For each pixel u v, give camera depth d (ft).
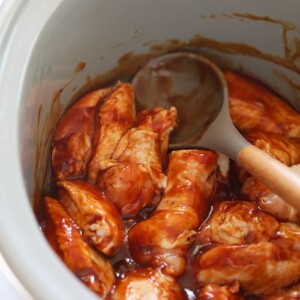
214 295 1.39
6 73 1.33
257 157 1.48
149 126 1.60
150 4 1.64
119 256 1.47
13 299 1.35
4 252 1.12
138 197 1.52
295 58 1.73
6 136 1.26
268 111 1.71
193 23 1.71
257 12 1.67
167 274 1.43
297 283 1.46
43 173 1.54
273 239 1.46
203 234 1.47
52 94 1.54
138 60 1.75
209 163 1.56
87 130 1.61
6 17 1.38
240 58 1.78
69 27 1.51
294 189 1.41
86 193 1.48
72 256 1.38
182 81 1.76
